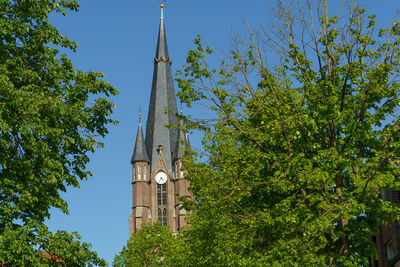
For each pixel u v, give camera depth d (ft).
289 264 66.13
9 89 69.36
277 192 73.15
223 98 71.97
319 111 68.39
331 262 68.23
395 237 99.86
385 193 105.91
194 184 96.58
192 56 71.72
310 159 67.87
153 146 473.26
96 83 84.58
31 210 76.23
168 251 178.09
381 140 69.97
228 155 73.92
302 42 73.31
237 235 71.92
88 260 75.20
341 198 67.92
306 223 64.28
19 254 67.56
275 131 68.95
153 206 459.73
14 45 77.41
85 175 82.17
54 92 79.87
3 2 76.43
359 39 70.54
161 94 487.20
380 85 68.64
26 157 74.49
